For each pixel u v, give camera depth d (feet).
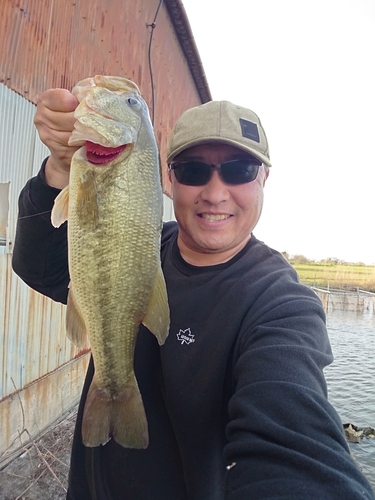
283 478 0.97
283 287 1.58
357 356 16.60
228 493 1.05
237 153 1.82
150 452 1.69
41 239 1.90
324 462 0.98
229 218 1.83
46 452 4.45
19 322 4.39
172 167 1.96
